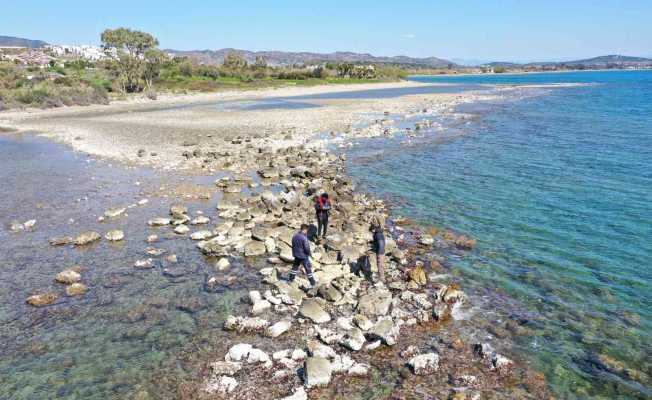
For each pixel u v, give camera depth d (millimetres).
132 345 11156
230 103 83375
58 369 10305
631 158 31609
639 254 16547
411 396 9297
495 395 9375
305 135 43562
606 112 59500
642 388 9711
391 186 25688
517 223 19766
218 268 15375
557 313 12688
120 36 114938
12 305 13125
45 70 120938
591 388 9695
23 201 23422
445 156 33312
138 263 15625
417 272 14391
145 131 47406
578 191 24250
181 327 11914
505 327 11945
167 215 20984
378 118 56312
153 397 9367
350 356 10586
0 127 52438
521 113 59969
